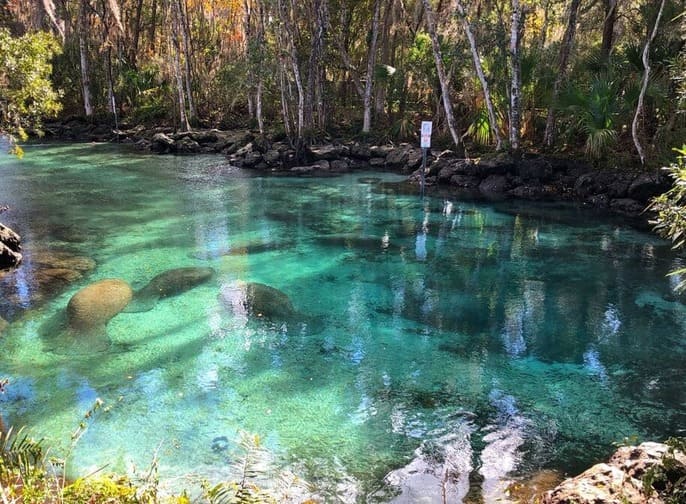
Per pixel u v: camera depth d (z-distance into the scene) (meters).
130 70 31.05
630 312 7.62
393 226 12.03
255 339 6.66
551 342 6.72
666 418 5.14
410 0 25.17
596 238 11.08
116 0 29.38
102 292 7.65
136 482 3.88
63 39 31.36
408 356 6.33
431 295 8.22
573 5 16.17
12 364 5.96
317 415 5.12
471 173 15.93
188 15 31.45
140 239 10.88
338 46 23.94
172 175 18.12
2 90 8.60
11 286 8.19
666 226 3.95
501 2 18.42
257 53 22.03
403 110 22.84
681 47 13.75
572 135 16.38
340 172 18.77
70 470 4.30
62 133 27.94
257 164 19.62
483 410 5.25
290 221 12.43
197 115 28.56
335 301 7.94
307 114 21.89
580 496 3.38
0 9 26.31
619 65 14.93
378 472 4.32
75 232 11.32
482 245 10.69
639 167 13.86
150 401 5.31
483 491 4.09
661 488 3.39
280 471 4.29
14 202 13.95
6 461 3.72
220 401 5.33
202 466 4.34
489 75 17.55
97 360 6.08
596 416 5.17
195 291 8.09
